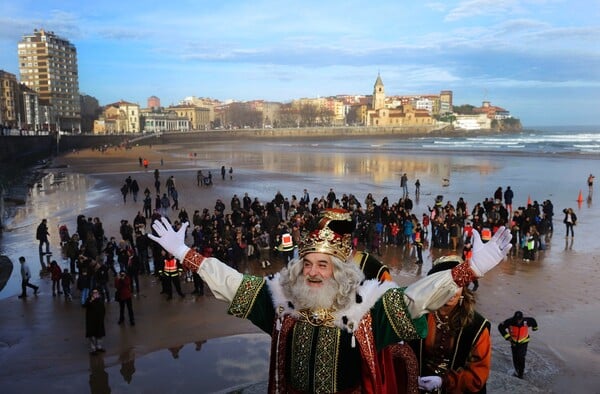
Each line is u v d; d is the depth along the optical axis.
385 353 2.81
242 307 2.83
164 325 15.17
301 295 2.66
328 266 2.70
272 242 23.39
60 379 11.80
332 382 2.60
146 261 21.41
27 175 67.62
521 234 24.00
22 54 182.25
